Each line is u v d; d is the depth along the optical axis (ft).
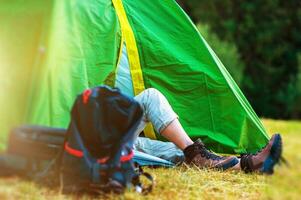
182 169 17.70
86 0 19.44
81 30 18.62
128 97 14.51
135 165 15.81
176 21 20.76
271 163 17.39
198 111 20.26
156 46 20.12
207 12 75.41
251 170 17.48
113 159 14.14
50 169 14.38
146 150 18.54
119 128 14.35
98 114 14.12
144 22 20.35
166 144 18.62
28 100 16.70
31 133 15.25
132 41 19.90
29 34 17.03
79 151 14.01
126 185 14.28
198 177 16.67
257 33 75.46
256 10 75.46
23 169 14.73
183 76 20.25
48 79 17.01
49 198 13.83
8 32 16.97
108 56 18.92
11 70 16.78
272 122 43.45
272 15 75.61
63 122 16.78
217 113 20.33
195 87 20.25
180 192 15.25
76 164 14.01
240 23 75.66
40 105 16.75
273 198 15.55
